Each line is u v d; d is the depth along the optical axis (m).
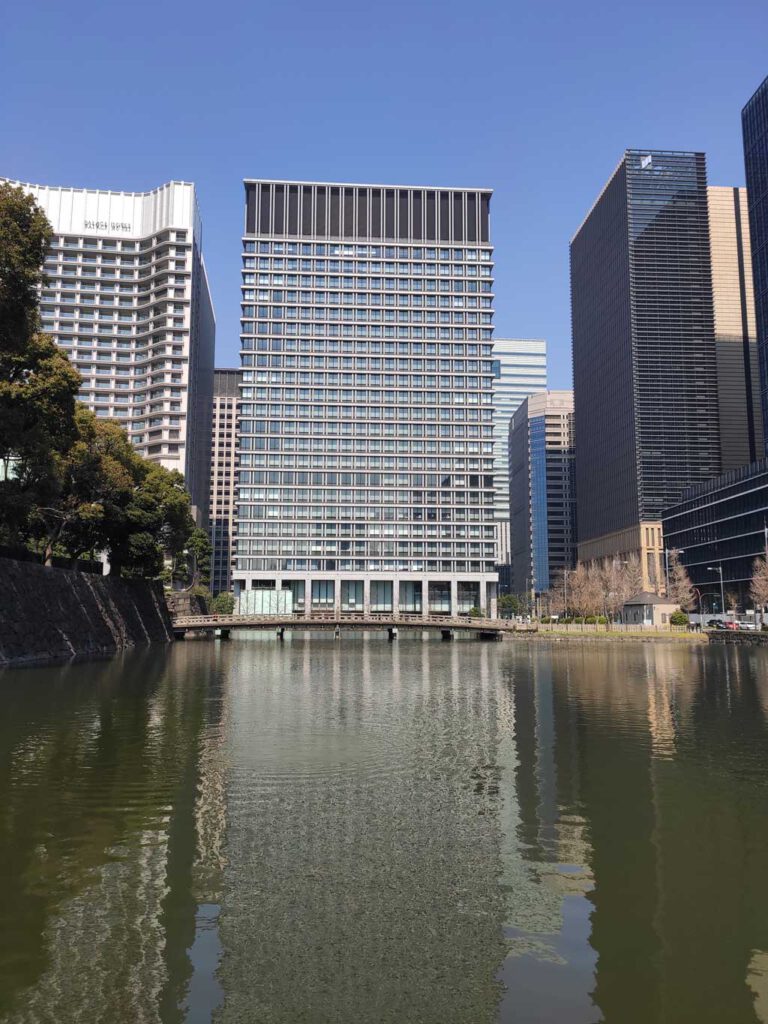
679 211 185.88
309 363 161.38
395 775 17.16
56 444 48.38
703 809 14.53
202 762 18.30
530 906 10.01
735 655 69.81
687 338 182.62
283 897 10.22
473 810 14.39
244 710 27.52
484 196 170.50
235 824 13.39
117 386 163.25
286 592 141.75
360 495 158.50
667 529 169.88
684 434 179.62
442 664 55.78
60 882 10.70
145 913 9.66
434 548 157.75
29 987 7.82
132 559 73.56
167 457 155.38
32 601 52.16
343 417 160.12
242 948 8.73
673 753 19.91
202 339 182.75
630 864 11.59
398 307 164.38
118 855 11.77
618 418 191.00
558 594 171.88
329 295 163.88
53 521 62.47
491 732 23.00
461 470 160.38
